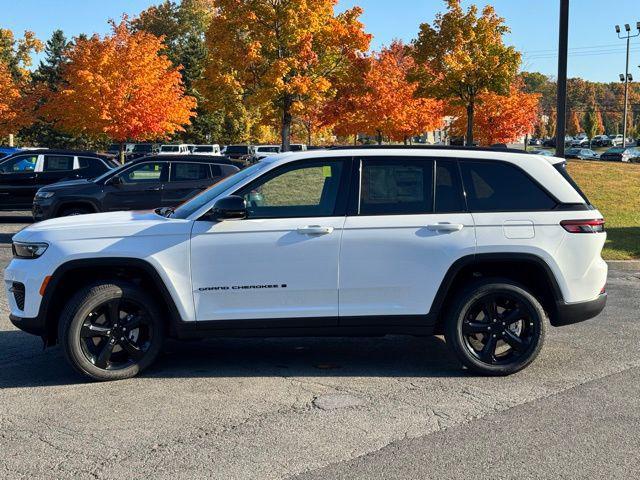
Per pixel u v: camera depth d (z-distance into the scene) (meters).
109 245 5.73
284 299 5.84
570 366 6.27
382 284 5.85
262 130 70.94
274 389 5.62
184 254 5.77
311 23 32.41
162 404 5.25
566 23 14.76
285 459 4.26
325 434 4.66
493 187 6.03
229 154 54.75
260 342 7.16
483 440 4.56
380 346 7.01
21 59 62.81
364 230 5.83
